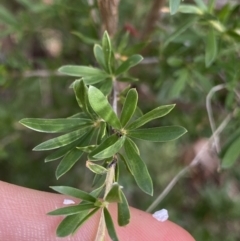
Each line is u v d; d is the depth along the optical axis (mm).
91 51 149
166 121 152
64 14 147
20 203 119
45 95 168
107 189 71
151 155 166
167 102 153
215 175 180
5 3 204
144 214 123
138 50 116
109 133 80
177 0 74
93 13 137
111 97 99
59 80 156
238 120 120
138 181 73
